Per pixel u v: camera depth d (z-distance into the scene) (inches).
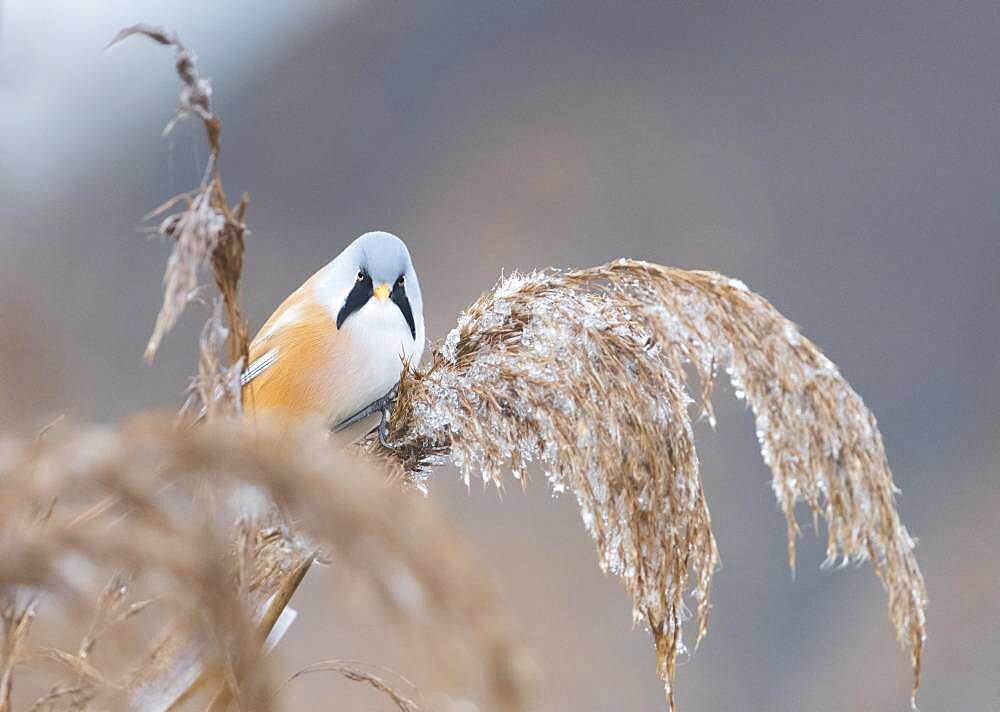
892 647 188.9
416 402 171.6
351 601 104.2
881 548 170.6
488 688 100.6
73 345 206.5
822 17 293.4
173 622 127.0
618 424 170.9
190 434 109.8
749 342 171.0
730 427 192.5
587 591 187.3
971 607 189.5
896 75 284.8
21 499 109.9
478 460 171.3
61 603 124.5
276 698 118.0
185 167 291.1
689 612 170.9
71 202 280.4
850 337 243.9
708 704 188.5
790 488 170.7
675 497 170.9
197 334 223.9
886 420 228.4
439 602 101.7
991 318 240.8
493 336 171.8
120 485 108.7
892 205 262.8
